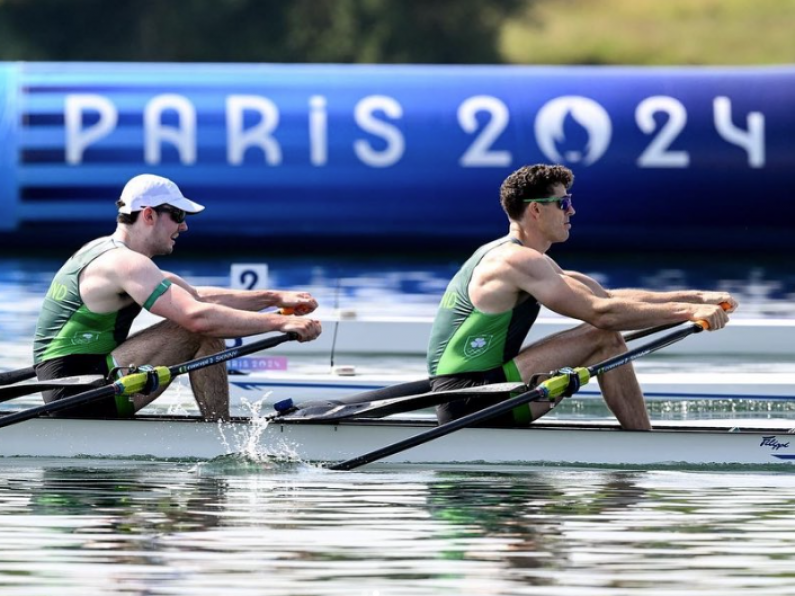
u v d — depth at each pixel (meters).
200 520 23.20
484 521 23.19
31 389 30.05
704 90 57.78
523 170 30.17
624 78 58.19
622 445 29.53
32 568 19.84
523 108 57.81
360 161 57.94
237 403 40.50
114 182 57.88
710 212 57.81
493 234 58.06
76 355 30.83
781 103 57.56
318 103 58.09
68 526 22.66
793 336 44.38
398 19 124.38
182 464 29.50
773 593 18.66
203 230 58.12
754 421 37.47
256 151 57.91
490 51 126.00
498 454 29.72
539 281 29.50
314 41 124.00
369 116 57.97
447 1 125.75
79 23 123.12
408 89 58.34
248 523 22.95
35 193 58.03
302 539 21.70
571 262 58.59
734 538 21.92
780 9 129.62
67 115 57.81
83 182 57.94
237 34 123.44
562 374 28.97
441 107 58.03
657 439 29.45
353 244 58.59
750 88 57.78
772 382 39.91
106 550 20.89
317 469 29.02
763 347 44.41
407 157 57.91
